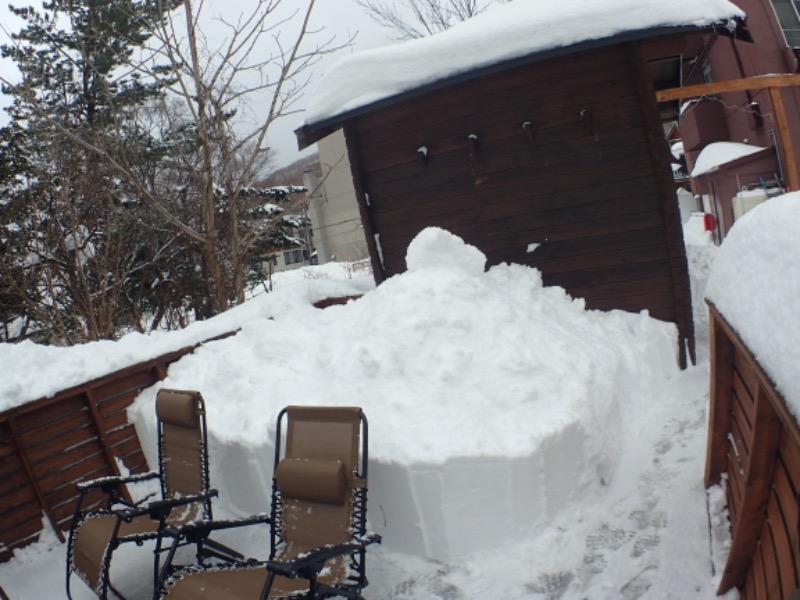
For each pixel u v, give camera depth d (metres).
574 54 4.86
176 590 2.69
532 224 5.23
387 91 5.15
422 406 3.33
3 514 3.79
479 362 3.46
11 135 9.36
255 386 4.19
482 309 3.72
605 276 5.07
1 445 3.81
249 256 11.18
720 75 11.63
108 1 8.41
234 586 2.61
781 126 6.44
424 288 3.81
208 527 3.00
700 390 4.45
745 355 1.69
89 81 10.14
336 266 19.39
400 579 3.04
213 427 4.06
